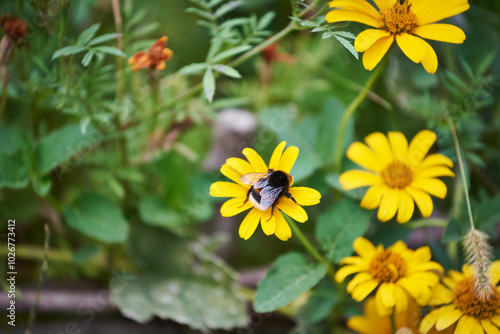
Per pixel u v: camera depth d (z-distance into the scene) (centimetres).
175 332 48
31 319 42
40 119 47
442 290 38
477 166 47
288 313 46
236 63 41
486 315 37
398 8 37
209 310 47
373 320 41
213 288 48
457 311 37
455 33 37
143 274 48
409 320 40
